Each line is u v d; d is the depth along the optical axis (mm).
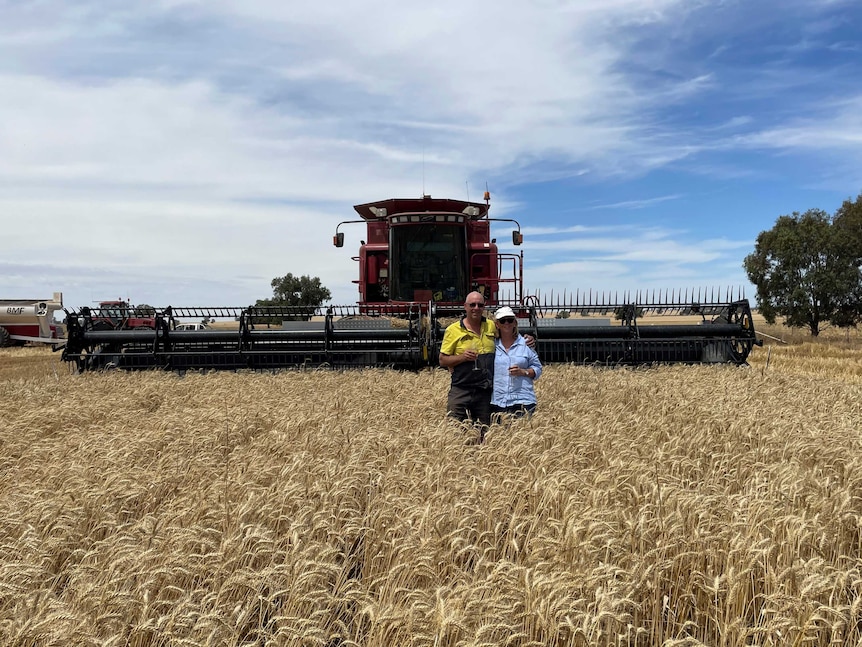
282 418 7914
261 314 12812
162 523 4309
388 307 13312
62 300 35906
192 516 4508
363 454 6180
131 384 10891
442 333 12258
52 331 34938
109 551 3932
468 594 3150
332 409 8688
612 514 4332
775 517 4332
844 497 4742
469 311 7422
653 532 4195
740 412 8172
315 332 12508
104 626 3287
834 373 17016
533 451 5926
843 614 3357
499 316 7523
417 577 3863
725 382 10633
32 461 6391
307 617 3309
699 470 5816
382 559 4293
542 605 3156
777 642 3463
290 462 5875
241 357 12578
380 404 8797
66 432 7766
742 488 5492
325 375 11531
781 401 9547
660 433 7203
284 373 11836
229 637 3240
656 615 3693
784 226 38906
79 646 2918
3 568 3600
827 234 37125
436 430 6629
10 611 3311
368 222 16047
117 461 5941
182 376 12320
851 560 4246
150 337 12633
